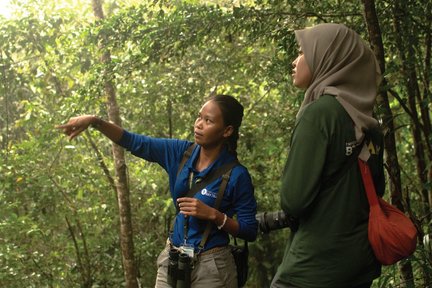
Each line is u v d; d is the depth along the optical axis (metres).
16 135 6.89
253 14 3.79
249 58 5.51
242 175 2.19
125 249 5.70
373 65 1.80
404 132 5.41
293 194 1.68
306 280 1.71
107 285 6.73
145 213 6.89
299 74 1.83
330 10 3.73
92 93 4.54
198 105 6.25
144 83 6.00
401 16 3.28
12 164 5.36
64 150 5.80
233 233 2.12
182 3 4.02
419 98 3.77
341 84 1.74
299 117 1.74
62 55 5.39
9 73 5.71
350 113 1.69
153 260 7.13
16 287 5.57
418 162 4.07
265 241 7.91
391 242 1.66
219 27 3.93
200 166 2.24
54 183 5.70
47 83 5.86
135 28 4.12
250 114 6.31
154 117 6.45
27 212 6.06
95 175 6.20
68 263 6.68
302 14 3.70
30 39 5.54
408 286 2.86
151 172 6.59
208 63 5.62
